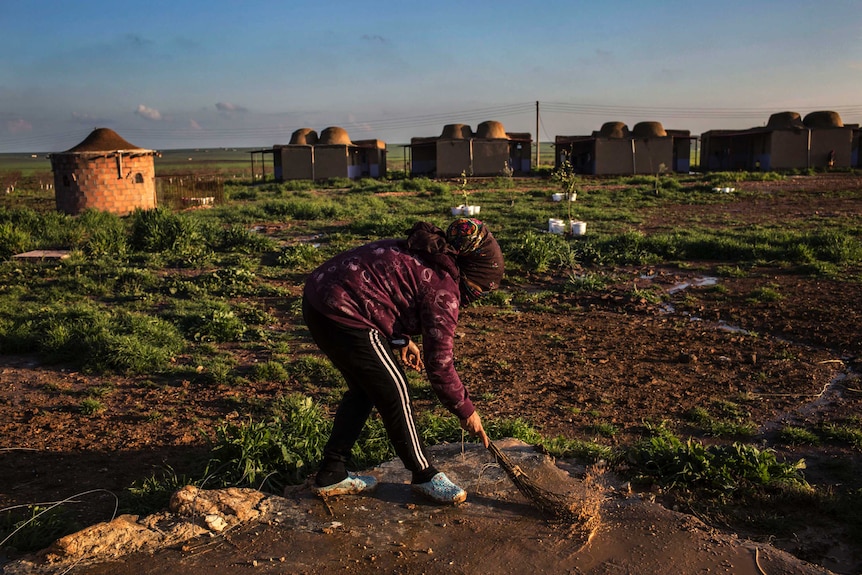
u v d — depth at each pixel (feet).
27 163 552.41
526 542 10.93
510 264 44.62
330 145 152.05
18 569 10.13
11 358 27.43
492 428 17.17
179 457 17.43
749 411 20.31
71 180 81.82
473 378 23.90
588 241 51.62
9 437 18.97
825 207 80.12
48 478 16.11
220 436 15.90
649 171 153.48
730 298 35.99
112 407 21.66
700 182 120.16
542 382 23.34
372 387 11.46
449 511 11.92
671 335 29.45
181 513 11.65
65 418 20.58
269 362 25.13
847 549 11.73
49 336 28.09
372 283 11.18
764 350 26.81
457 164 153.99
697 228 62.28
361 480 12.62
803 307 33.12
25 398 22.53
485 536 11.11
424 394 22.08
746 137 163.22
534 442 16.52
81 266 46.42
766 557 10.53
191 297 38.14
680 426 19.19
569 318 33.09
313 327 11.40
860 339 27.35
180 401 22.16
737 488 13.46
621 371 24.49
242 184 150.71
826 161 153.79
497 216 75.20
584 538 11.05
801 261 44.55
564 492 12.59
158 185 121.60
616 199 94.68
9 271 45.11
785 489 13.44
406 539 11.02
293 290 40.37
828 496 13.32
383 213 74.74
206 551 10.65
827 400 21.13
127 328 29.14
